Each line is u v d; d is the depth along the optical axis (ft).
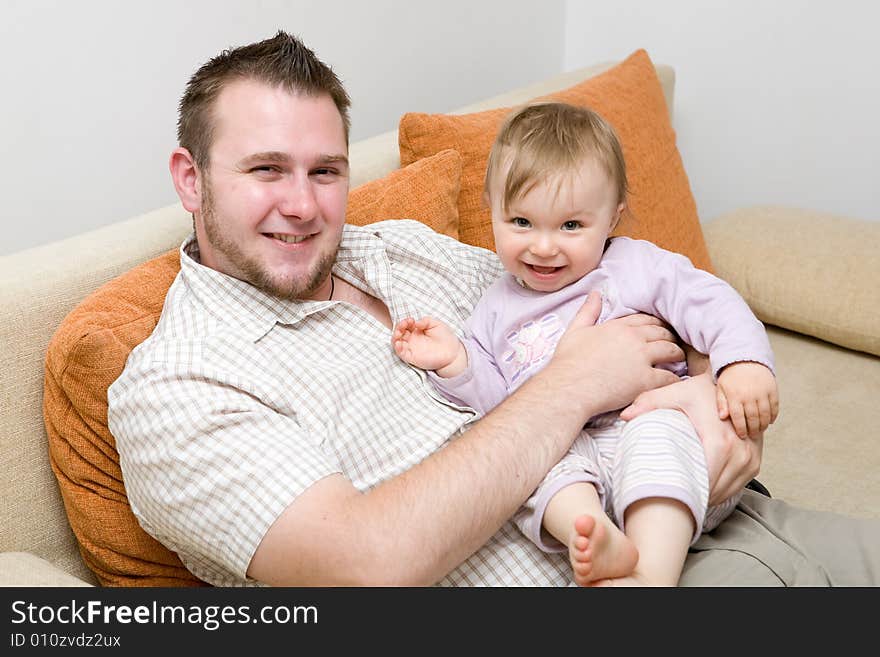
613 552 3.19
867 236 6.92
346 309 4.20
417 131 5.52
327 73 4.09
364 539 3.15
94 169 5.95
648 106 6.73
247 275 3.95
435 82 8.16
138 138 6.14
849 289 6.54
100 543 3.78
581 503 3.44
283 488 3.24
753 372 3.77
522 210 4.10
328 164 3.99
